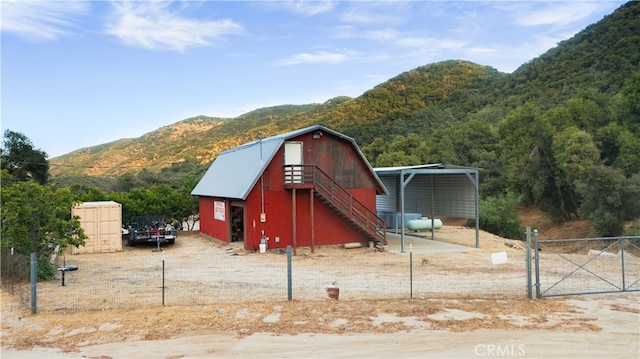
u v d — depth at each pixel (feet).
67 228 54.85
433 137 218.38
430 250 72.74
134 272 55.57
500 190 186.50
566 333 28.76
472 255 67.62
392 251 71.20
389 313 32.96
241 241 83.05
